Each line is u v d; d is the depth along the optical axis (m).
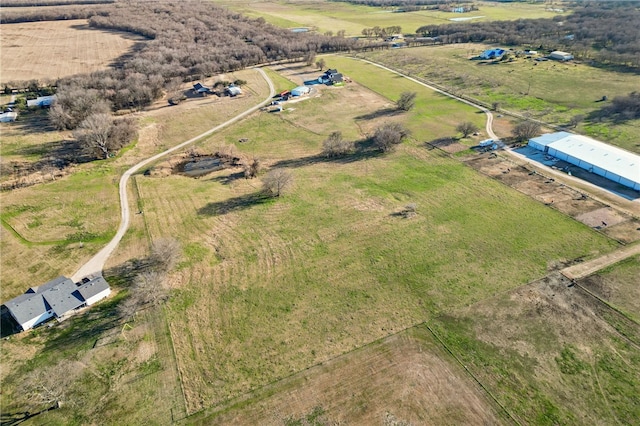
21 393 43.94
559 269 59.59
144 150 99.88
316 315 53.31
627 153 87.12
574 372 45.22
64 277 56.34
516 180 83.56
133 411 42.25
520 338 49.34
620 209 72.81
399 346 48.78
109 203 77.06
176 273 60.19
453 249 64.50
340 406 42.41
